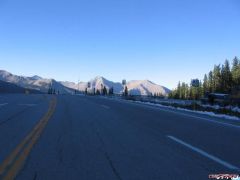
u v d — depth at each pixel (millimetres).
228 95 39594
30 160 9430
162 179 7816
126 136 13750
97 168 8672
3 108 25922
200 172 8484
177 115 24172
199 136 14312
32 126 16047
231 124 19516
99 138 13125
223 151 11219
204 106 35594
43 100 38594
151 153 10609
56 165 8930
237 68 89312
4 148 11000
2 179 7688
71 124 17031
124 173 8250
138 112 25562
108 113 23750
